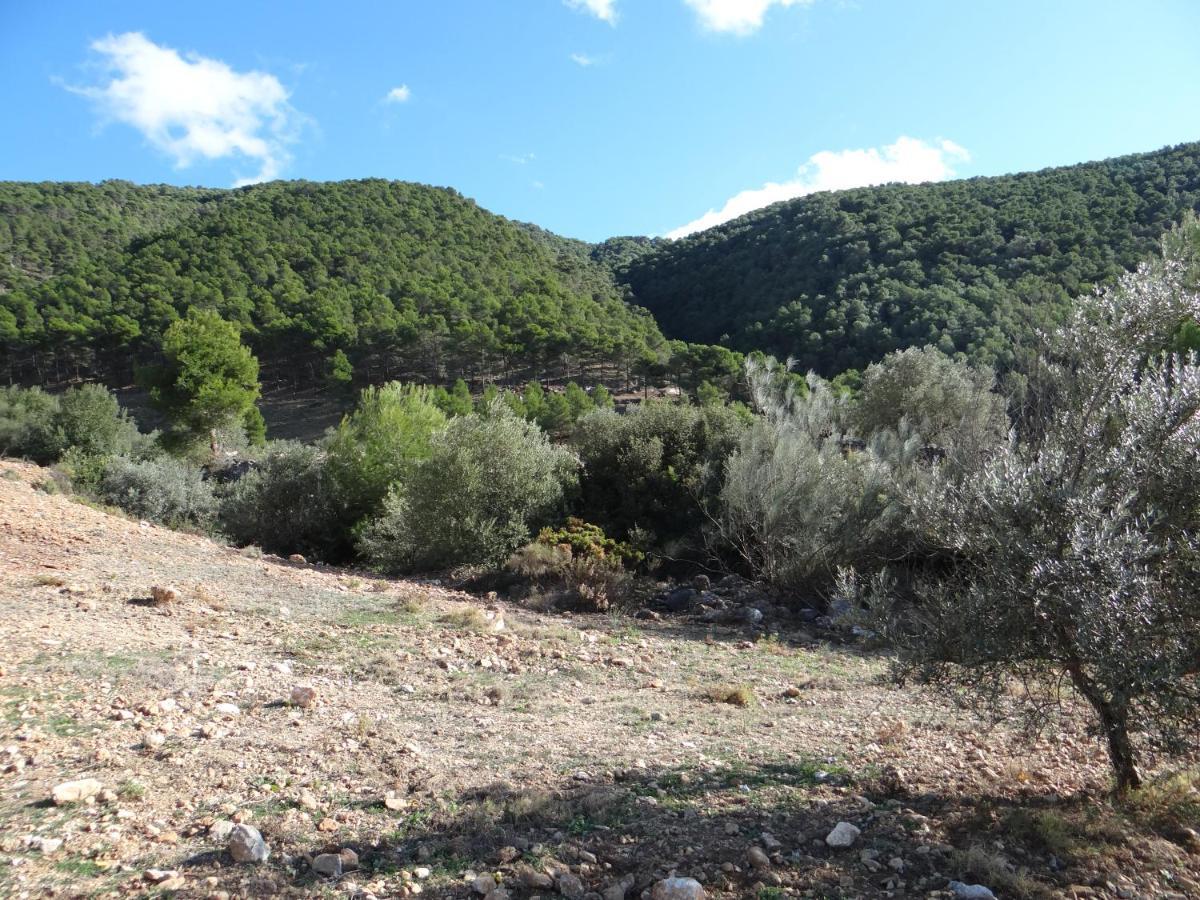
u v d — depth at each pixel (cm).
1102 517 358
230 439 3628
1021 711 455
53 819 332
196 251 8762
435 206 12306
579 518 1477
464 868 319
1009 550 369
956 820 386
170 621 720
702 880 315
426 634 802
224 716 485
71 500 1556
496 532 1384
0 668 513
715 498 1470
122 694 503
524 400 4925
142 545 1138
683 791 413
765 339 5734
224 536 1817
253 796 376
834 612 1075
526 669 705
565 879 306
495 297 8100
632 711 590
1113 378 437
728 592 1250
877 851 348
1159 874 341
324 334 6306
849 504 1191
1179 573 362
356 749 450
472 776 422
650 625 1025
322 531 1903
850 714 609
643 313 8675
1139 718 358
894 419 2064
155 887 289
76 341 6128
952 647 388
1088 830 375
